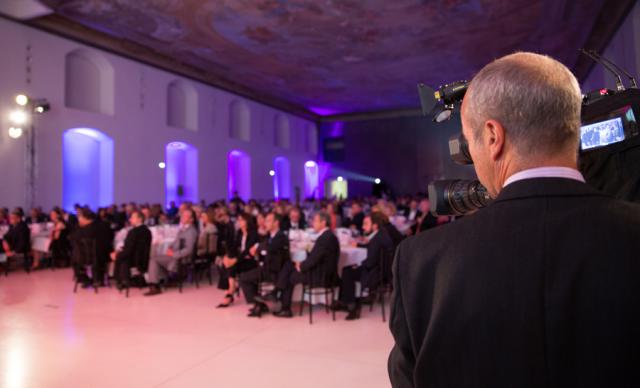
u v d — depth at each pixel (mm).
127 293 5793
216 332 4262
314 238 6332
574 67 12641
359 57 12219
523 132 631
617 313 512
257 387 3010
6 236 7387
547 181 608
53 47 9633
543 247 564
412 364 647
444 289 610
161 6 8945
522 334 542
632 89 1058
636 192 973
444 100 1183
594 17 9242
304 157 19969
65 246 8180
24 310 5090
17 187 8938
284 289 4844
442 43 11125
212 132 14219
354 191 21016
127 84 11336
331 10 9148
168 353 3678
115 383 3088
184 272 7016
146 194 11711
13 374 3254
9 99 8859
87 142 10914
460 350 578
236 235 7367
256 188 16422
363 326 4457
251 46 11336
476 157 714
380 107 19422
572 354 522
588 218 566
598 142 1070
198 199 13523
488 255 590
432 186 919
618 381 503
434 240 669
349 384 3055
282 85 15320
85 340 4023
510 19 9555
